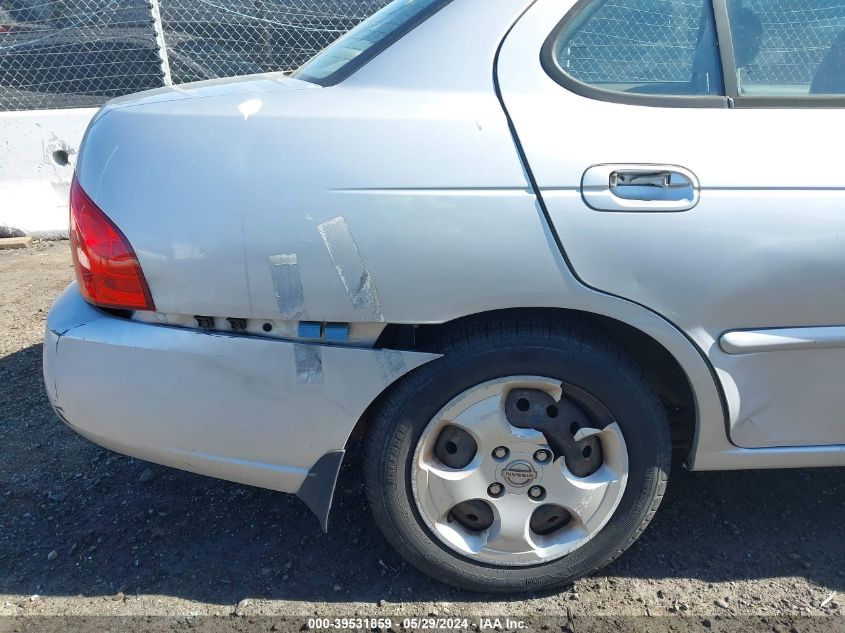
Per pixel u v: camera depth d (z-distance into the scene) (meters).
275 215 1.63
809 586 2.08
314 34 5.73
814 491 2.47
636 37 1.77
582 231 1.65
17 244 5.18
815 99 1.78
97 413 1.81
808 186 1.69
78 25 5.58
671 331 1.73
